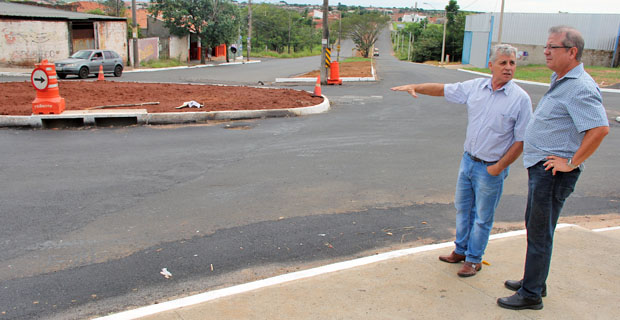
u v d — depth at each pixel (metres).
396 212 6.09
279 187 7.00
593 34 41.28
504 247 4.82
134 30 35.12
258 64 47.50
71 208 5.99
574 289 3.92
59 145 9.47
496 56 3.76
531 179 3.48
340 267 4.30
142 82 21.86
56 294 3.97
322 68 24.48
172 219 5.70
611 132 12.10
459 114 14.59
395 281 4.02
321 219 5.78
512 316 3.51
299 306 3.58
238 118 12.87
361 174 7.76
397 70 36.78
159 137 10.41
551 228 3.46
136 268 4.46
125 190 6.74
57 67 24.89
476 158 3.96
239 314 3.46
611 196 7.05
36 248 4.84
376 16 99.62
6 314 3.64
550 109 3.31
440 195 6.79
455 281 4.04
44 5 41.41
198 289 4.11
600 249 4.75
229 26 45.78
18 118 11.18
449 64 57.56
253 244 5.04
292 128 11.68
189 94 16.94
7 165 7.91
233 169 7.93
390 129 11.80
